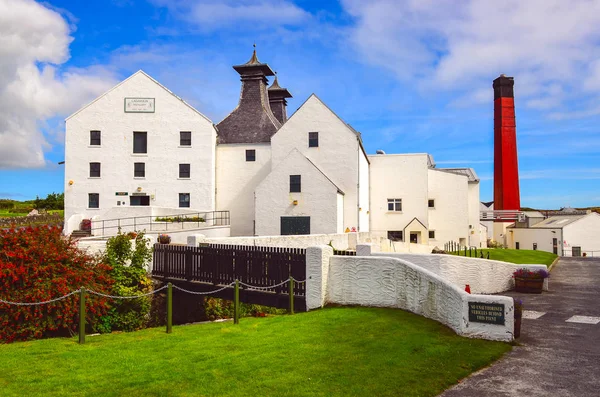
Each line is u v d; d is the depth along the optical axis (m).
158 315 18.20
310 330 11.44
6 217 48.75
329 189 35.06
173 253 19.19
